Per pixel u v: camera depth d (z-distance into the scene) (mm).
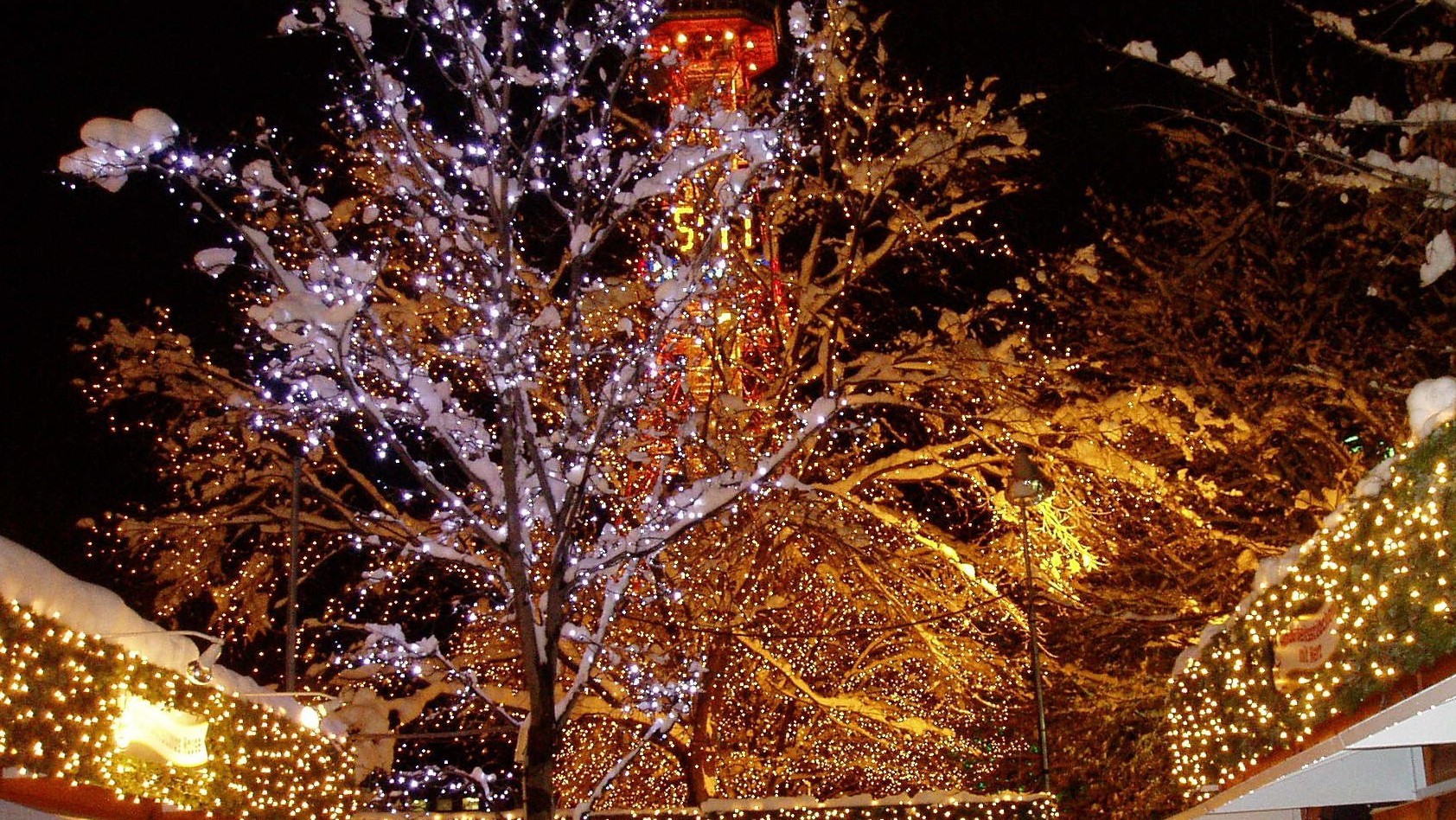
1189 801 13555
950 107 19906
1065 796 25047
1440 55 8039
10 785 7797
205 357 19188
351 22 12539
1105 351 20844
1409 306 18375
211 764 10609
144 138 10352
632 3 13695
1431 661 6523
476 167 13305
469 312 15305
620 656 16547
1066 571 21000
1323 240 20406
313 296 11227
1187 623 20500
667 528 13609
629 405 13406
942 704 25188
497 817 18359
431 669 18766
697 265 13469
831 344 20484
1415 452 6676
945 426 21578
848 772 26391
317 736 13680
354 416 14008
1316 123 14023
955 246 21062
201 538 19406
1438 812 8977
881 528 22781
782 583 22734
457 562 18953
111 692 8570
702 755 21078
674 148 13789
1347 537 7566
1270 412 18719
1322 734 8172
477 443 12977
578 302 13742
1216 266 21578
